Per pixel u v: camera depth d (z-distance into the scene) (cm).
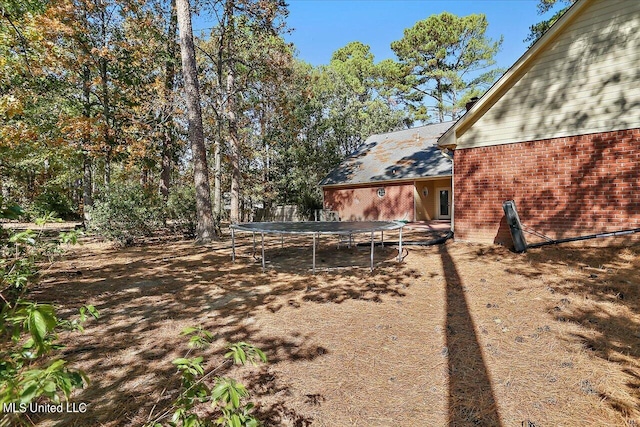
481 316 405
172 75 1509
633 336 340
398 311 433
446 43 2817
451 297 481
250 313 434
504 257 705
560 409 236
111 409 238
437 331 368
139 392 259
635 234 642
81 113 1405
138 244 1076
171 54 1502
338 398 253
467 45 2833
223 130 1841
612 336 342
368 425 224
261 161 2345
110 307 458
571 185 720
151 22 1384
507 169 809
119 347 337
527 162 779
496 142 824
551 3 1452
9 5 842
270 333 371
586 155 702
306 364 303
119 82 1470
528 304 438
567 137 724
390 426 223
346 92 2862
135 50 1385
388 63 3131
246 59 1522
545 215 754
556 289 487
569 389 258
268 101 1677
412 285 551
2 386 100
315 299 489
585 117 701
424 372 287
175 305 467
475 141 859
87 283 583
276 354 322
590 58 693
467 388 263
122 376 282
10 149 902
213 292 530
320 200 2198
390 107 3197
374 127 2884
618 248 649
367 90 3338
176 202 1250
